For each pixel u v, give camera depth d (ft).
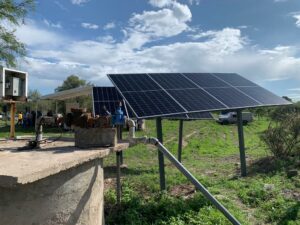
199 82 37.99
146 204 25.18
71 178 14.03
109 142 16.60
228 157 53.16
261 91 42.37
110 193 27.61
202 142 75.61
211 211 23.45
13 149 16.37
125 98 28.63
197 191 29.17
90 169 15.42
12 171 10.64
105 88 52.01
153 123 111.96
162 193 27.76
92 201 15.71
